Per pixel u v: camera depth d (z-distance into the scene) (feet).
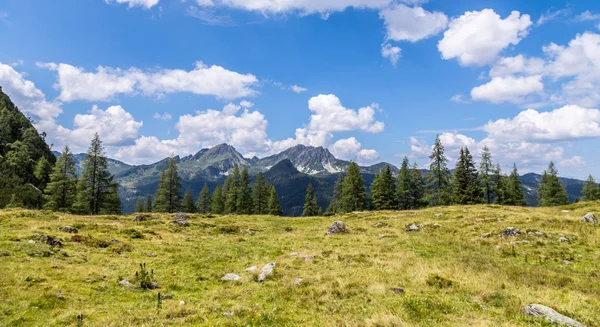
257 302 43.42
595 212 110.32
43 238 71.51
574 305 39.29
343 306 40.22
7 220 99.66
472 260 66.18
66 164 219.41
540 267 62.95
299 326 34.40
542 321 34.12
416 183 247.09
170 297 46.88
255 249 86.38
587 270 59.67
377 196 250.57
